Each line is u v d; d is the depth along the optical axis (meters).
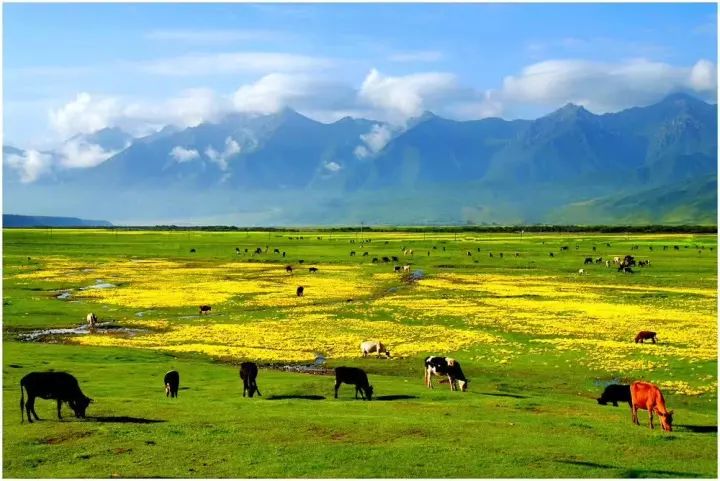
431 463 26.72
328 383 44.50
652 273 126.75
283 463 26.52
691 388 45.00
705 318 74.62
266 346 61.25
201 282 114.50
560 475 25.78
